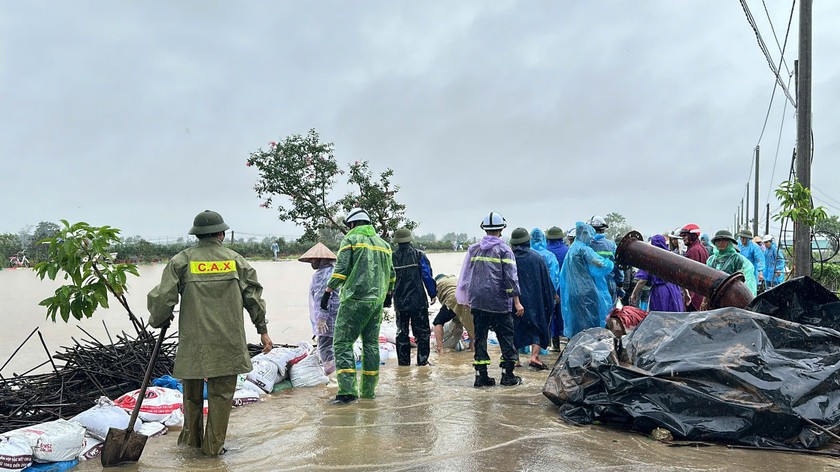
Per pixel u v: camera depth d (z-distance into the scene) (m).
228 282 5.21
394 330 11.29
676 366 5.36
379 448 5.25
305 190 13.31
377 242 7.26
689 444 5.10
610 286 9.63
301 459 5.03
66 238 5.56
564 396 6.15
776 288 6.15
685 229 9.95
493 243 7.75
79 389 6.45
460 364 9.55
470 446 5.25
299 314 14.25
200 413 5.39
